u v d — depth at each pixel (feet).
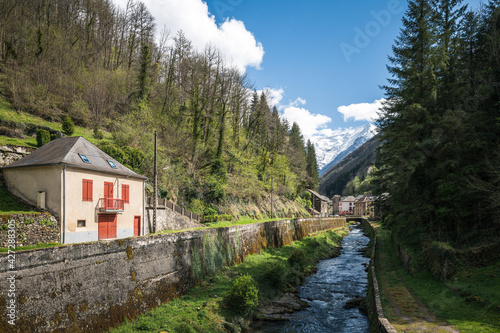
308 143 368.68
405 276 66.49
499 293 41.27
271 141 216.74
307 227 169.27
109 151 98.78
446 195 64.90
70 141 69.26
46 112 116.06
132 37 188.96
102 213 67.36
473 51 84.84
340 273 101.86
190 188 122.93
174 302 58.75
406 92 87.40
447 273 52.65
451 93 74.08
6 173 63.52
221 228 86.38
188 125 143.54
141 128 123.95
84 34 171.01
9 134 90.63
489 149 62.49
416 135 76.38
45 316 36.55
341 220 260.83
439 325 38.78
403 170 76.89
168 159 119.75
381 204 104.63
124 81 158.81
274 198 199.31
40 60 128.47
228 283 72.54
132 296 50.78
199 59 162.61
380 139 97.96
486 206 58.44
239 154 169.89
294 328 58.29
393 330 36.45
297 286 86.63
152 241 57.88
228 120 171.83
